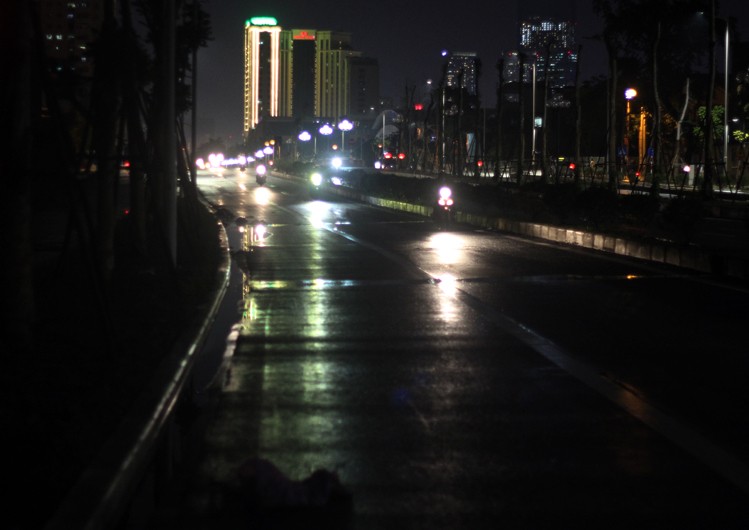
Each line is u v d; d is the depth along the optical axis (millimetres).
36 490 5129
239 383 8609
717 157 56406
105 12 12578
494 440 6723
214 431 6969
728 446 6582
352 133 149250
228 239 26359
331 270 18516
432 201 40438
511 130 112250
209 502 5434
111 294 13117
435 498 5500
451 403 7836
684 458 6293
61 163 8797
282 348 10391
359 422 7227
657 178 44281
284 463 6180
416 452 6430
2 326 8797
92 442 6000
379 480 5832
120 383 7691
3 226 8727
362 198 52625
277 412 7547
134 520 5441
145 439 6227
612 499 5477
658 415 7438
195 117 28812
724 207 37344
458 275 17469
